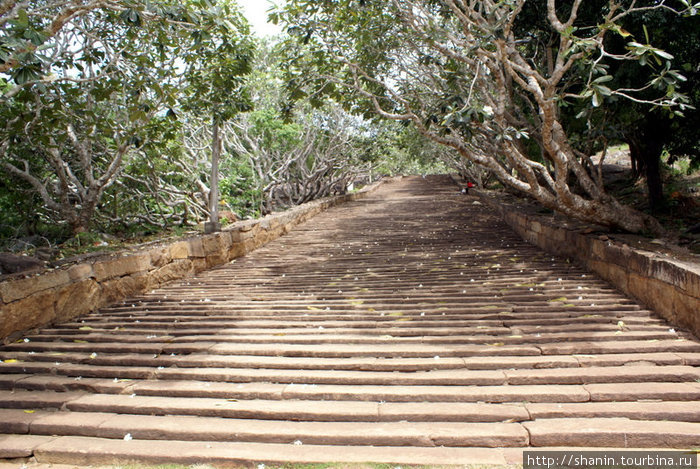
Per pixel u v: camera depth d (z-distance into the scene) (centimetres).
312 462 334
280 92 1712
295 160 1870
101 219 1195
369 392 409
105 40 760
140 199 1271
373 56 930
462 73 894
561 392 391
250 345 514
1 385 458
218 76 893
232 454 345
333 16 867
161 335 564
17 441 375
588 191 718
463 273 759
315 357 484
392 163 3444
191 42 812
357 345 502
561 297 597
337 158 2028
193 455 346
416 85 1025
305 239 1248
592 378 410
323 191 2272
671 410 360
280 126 1523
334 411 386
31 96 700
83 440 376
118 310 669
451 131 713
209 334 557
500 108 670
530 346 472
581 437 341
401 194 2484
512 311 566
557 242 829
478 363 443
